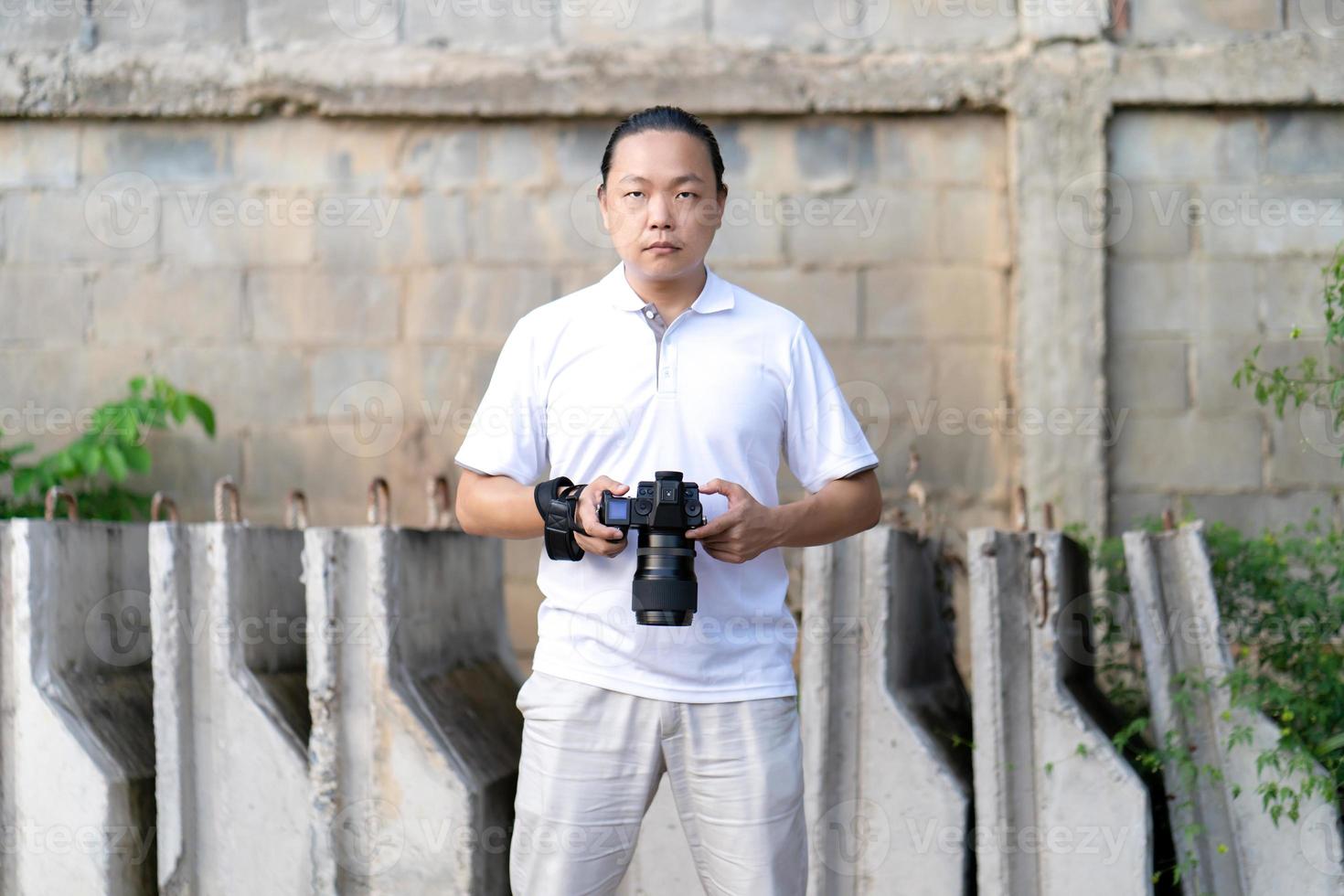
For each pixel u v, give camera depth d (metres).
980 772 2.99
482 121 4.85
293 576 3.38
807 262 4.80
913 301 4.78
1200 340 4.72
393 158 4.86
